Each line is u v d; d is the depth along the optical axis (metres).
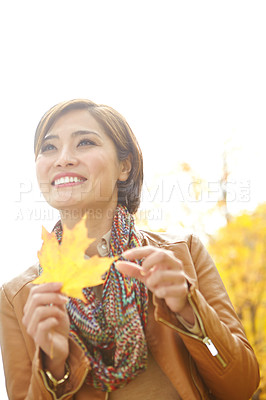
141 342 1.11
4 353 1.30
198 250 1.42
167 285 0.99
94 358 1.13
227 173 8.39
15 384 1.23
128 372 1.08
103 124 1.37
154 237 1.47
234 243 8.67
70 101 1.38
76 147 1.31
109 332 1.13
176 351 1.15
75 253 0.99
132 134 1.50
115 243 1.27
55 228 1.39
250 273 8.84
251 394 1.20
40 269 1.34
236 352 1.11
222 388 1.13
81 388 1.14
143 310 1.19
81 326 1.13
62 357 1.00
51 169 1.29
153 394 1.13
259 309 8.70
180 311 1.05
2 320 1.34
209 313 1.06
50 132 1.34
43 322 0.94
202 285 1.34
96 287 1.25
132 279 1.19
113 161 1.36
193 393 1.10
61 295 0.96
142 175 1.56
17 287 1.35
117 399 1.12
